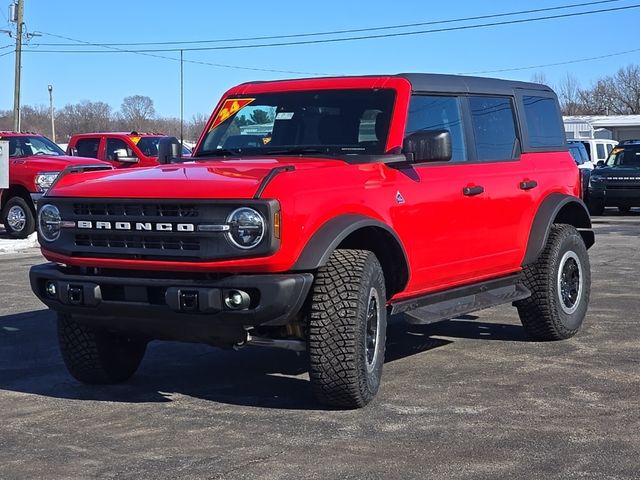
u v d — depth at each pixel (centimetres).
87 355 641
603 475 466
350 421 563
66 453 512
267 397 626
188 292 543
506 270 772
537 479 460
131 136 2133
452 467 479
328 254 556
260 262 536
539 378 668
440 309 685
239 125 717
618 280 1159
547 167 823
